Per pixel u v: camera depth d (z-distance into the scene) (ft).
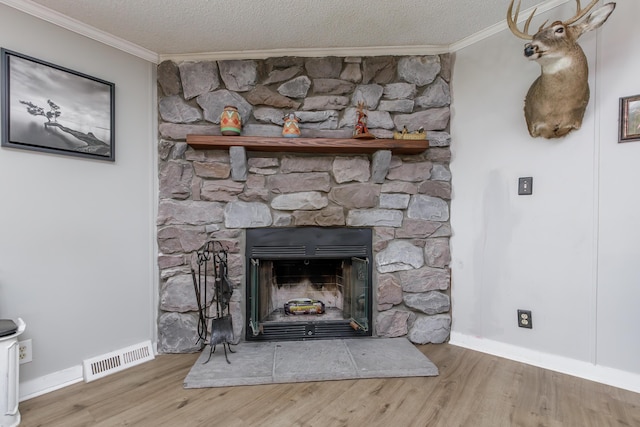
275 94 7.13
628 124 5.19
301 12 5.83
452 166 7.37
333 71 7.20
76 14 5.70
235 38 6.61
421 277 7.29
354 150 6.93
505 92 6.55
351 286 7.67
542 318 6.14
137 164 6.81
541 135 5.90
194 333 6.95
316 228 7.27
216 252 6.96
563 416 4.66
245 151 6.82
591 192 5.57
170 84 7.02
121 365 6.38
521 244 6.37
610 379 5.42
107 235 6.37
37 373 5.48
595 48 5.49
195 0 5.41
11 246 5.24
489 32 6.63
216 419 4.68
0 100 5.09
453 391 5.36
